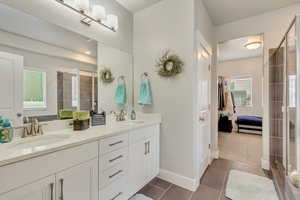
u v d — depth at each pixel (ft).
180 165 6.17
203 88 7.22
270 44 7.59
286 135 5.79
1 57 3.63
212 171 7.38
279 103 6.81
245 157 9.13
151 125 6.14
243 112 16.89
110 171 4.35
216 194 5.60
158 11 6.80
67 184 3.27
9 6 3.76
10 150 2.81
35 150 2.77
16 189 2.53
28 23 4.11
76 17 5.25
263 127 7.76
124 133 4.82
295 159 4.83
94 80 6.02
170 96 6.42
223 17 8.18
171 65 6.22
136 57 7.54
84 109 5.64
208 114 8.12
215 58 9.12
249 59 16.20
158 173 6.65
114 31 6.37
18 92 3.92
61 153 3.15
